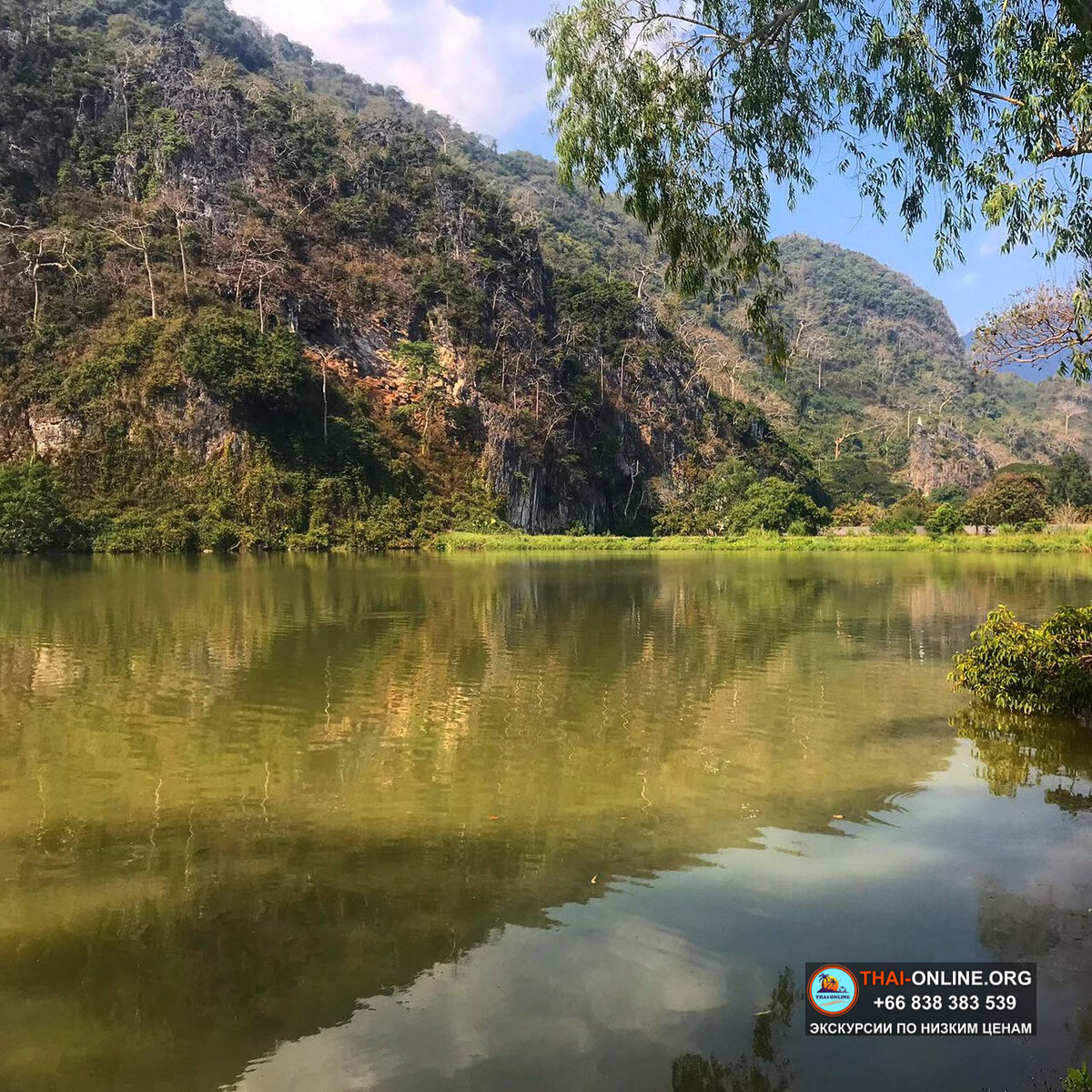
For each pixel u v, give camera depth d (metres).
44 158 68.25
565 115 8.69
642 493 90.38
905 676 15.13
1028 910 6.02
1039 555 58.12
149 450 53.62
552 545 64.81
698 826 7.76
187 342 55.03
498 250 86.19
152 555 47.50
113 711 12.03
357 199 78.06
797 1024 4.67
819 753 10.21
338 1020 4.75
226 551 51.94
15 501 46.09
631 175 8.62
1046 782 9.14
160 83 76.62
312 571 38.06
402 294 74.81
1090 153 7.79
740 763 9.79
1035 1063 4.33
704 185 8.63
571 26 8.42
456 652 17.25
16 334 55.16
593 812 8.15
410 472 65.94
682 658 16.78
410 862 6.93
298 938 5.65
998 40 7.79
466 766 9.62
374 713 12.12
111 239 60.84
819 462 121.25
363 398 66.38
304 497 57.62
